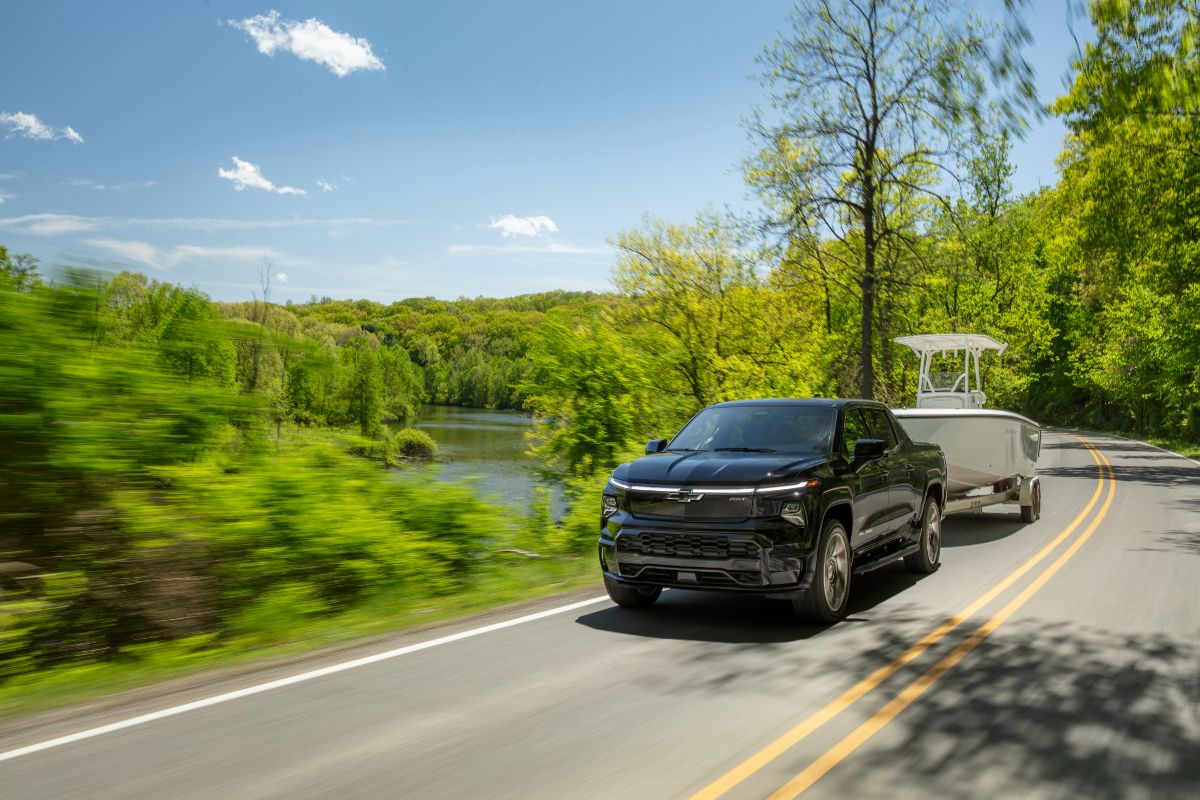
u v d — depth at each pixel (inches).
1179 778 153.1
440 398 6505.9
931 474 375.9
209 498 276.7
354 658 231.5
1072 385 2856.8
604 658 231.8
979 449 484.7
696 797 145.1
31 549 249.6
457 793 146.5
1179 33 301.1
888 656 233.6
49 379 252.8
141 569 264.4
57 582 241.8
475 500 355.6
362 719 182.7
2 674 227.9
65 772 154.9
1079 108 362.6
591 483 483.8
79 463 249.0
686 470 280.7
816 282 1026.1
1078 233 1167.6
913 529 356.5
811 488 271.1
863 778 152.6
